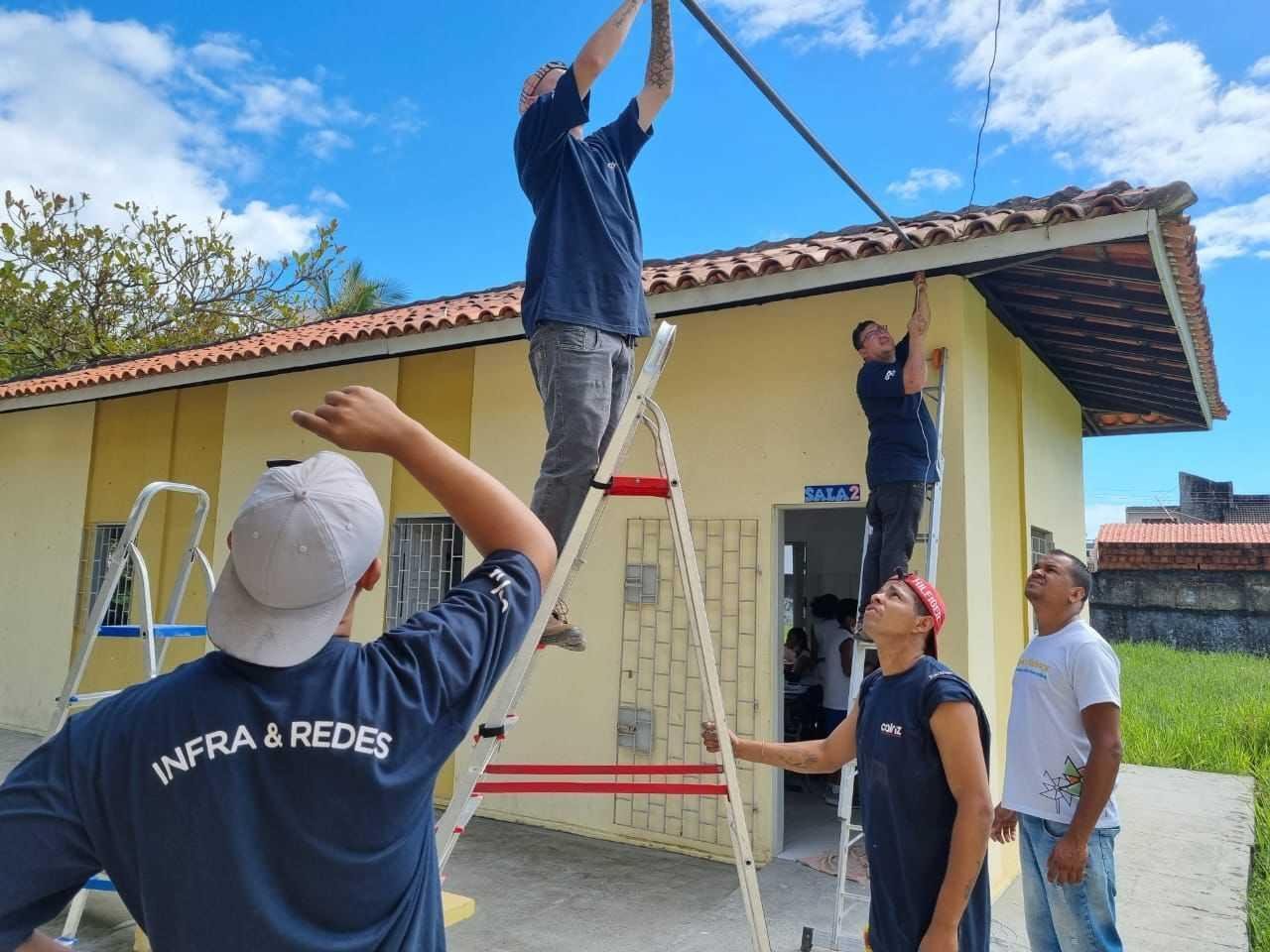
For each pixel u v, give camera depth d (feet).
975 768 8.50
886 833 9.05
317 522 3.95
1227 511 94.12
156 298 56.13
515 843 20.51
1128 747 32.55
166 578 29.81
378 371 26.48
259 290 59.67
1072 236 15.57
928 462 15.65
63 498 33.14
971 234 16.21
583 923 15.89
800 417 19.66
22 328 51.01
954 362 18.04
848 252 17.29
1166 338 22.40
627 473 21.66
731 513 20.27
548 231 9.40
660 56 10.03
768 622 19.52
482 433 24.13
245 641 3.97
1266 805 25.75
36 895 3.66
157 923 3.66
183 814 3.69
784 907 16.58
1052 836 11.71
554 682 22.12
